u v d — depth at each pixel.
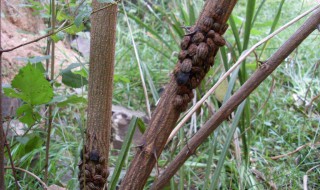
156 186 0.49
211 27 0.44
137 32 1.33
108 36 0.50
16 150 0.68
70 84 0.57
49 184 0.73
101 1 0.43
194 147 0.48
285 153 0.88
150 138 0.47
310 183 0.79
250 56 1.18
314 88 1.08
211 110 0.83
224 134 0.84
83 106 0.84
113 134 0.90
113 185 0.50
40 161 0.74
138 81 1.10
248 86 0.47
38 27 1.18
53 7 0.59
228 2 0.43
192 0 1.01
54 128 0.83
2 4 1.10
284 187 0.78
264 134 0.95
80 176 0.52
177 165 0.49
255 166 0.83
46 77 0.61
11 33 1.09
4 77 0.95
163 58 1.22
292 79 1.09
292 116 0.98
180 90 0.46
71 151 0.81
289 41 0.46
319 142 0.89
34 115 0.56
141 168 0.47
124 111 0.95
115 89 1.08
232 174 0.77
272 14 1.42
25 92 0.53
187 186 0.76
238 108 0.56
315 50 1.24
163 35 1.31
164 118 0.47
